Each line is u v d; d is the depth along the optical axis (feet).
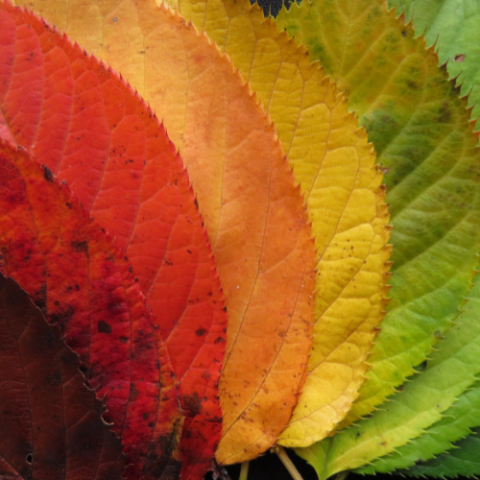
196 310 0.79
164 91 0.81
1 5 0.79
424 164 0.82
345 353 0.82
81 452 0.77
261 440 0.81
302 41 0.83
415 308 0.82
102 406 0.77
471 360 0.82
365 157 0.81
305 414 0.82
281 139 0.82
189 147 0.80
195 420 0.80
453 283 0.82
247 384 0.81
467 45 0.84
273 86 0.82
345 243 0.81
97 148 0.79
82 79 0.79
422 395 0.83
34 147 0.79
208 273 0.79
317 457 0.83
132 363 0.78
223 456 0.81
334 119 0.81
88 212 0.77
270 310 0.80
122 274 0.78
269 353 0.81
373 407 0.82
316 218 0.82
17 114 0.79
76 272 0.78
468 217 0.82
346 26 0.82
